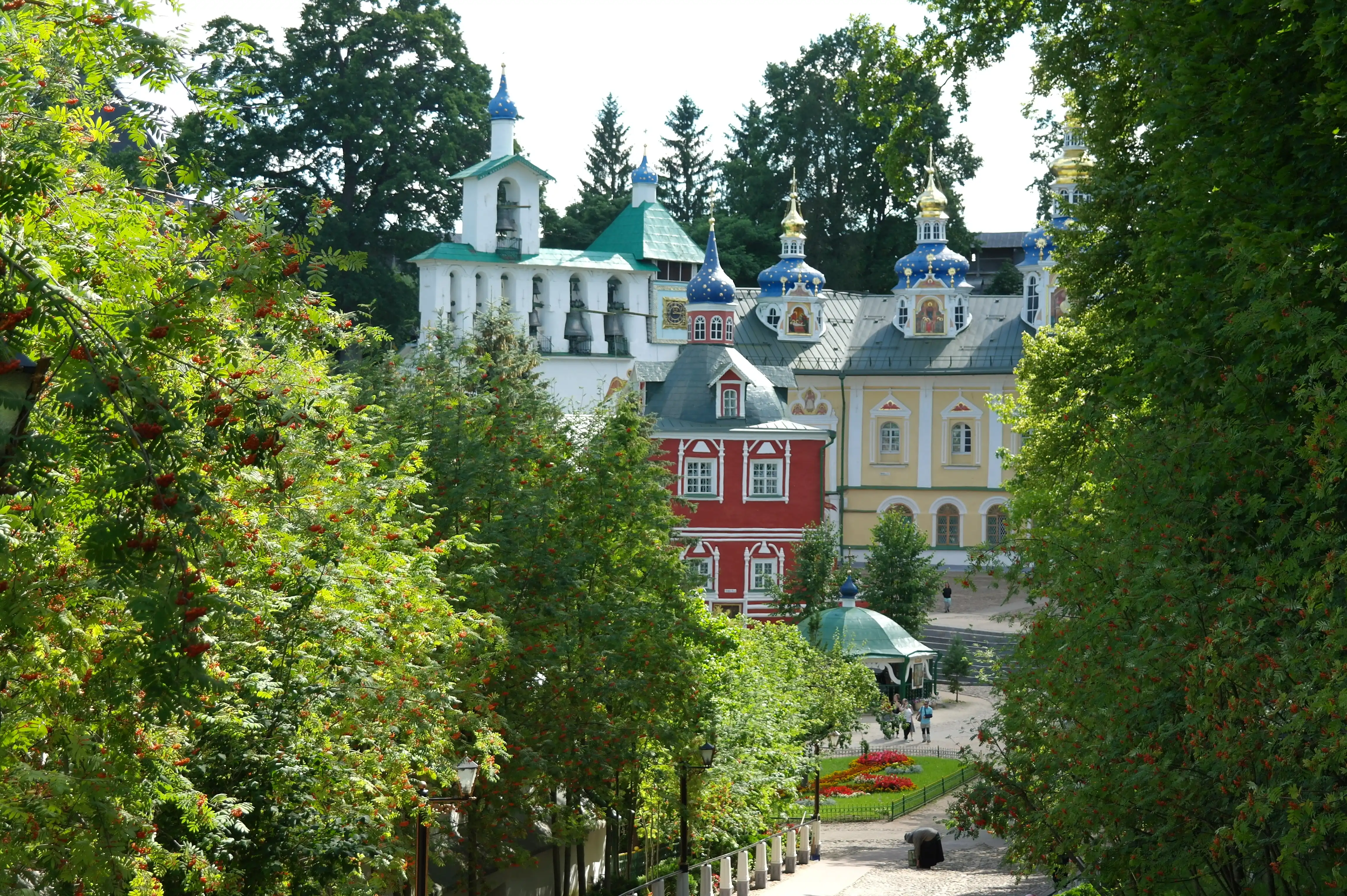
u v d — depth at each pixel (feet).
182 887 49.80
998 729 72.33
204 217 37.14
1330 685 42.83
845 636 203.92
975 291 431.43
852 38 108.37
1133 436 63.31
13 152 31.99
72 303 30.30
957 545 323.98
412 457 72.13
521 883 106.22
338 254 42.47
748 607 244.42
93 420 30.99
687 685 93.40
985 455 321.93
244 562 47.44
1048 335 115.24
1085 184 91.76
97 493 30.91
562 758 84.74
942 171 389.60
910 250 395.34
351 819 58.18
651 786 108.99
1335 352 48.39
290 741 54.08
